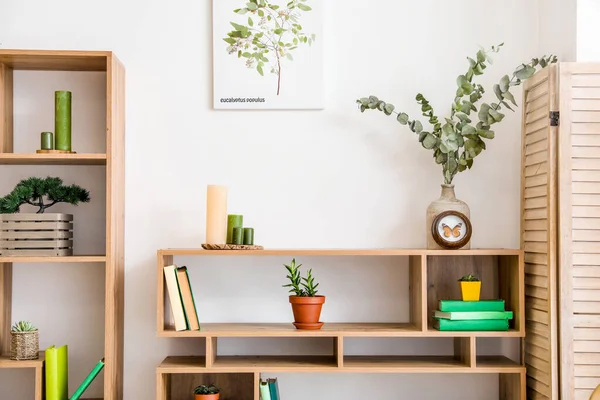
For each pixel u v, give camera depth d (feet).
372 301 8.69
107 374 7.80
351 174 8.72
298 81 8.68
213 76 8.65
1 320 8.29
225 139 8.70
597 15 7.80
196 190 8.66
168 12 8.71
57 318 8.55
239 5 8.67
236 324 8.47
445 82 8.77
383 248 8.70
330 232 8.70
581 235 7.29
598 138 7.32
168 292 7.99
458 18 8.80
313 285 8.64
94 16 8.67
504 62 8.80
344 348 8.63
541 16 8.76
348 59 8.76
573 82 7.36
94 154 7.86
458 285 8.63
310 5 8.71
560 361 7.27
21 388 8.43
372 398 8.61
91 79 8.68
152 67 8.69
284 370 7.82
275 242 8.68
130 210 8.61
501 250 7.94
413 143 8.73
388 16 8.79
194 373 8.52
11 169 8.58
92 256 7.90
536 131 7.96
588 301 7.27
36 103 8.63
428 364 8.02
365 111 8.74
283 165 8.71
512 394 8.19
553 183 7.41
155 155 8.66
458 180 8.78
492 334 7.87
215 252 7.80
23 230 7.87
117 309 8.19
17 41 8.61
